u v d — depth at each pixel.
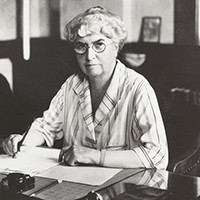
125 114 1.91
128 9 2.77
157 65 2.76
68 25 1.92
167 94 2.74
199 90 2.66
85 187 1.41
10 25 3.00
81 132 2.02
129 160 1.65
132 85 1.91
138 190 1.37
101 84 1.97
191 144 2.08
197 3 2.61
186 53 2.69
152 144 1.73
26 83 3.07
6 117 3.14
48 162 1.71
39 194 1.34
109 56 1.89
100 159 1.65
